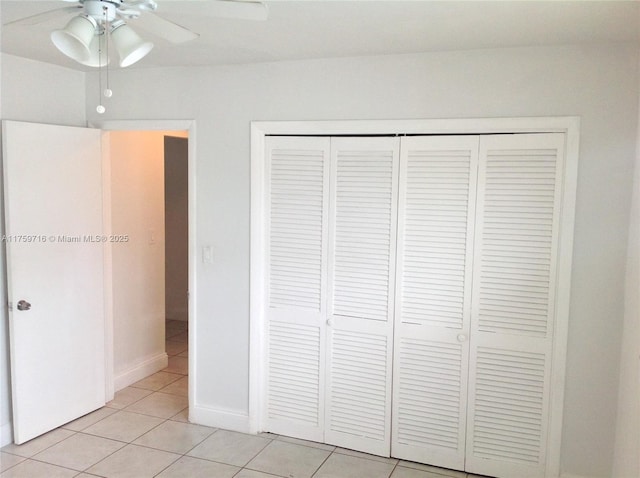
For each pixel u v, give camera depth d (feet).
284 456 11.09
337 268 11.21
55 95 12.25
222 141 11.76
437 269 10.48
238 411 12.20
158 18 6.55
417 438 10.92
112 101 12.68
